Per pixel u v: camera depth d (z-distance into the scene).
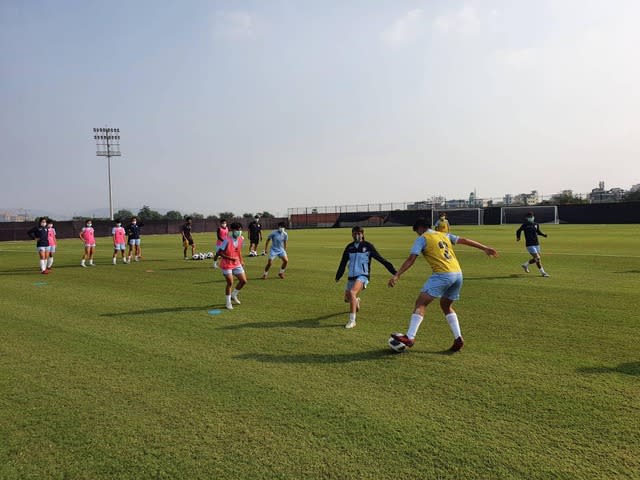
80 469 3.34
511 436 3.68
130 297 10.43
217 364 5.59
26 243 36.75
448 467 3.26
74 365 5.63
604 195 67.25
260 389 4.77
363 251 7.64
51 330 7.38
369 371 5.26
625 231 35.34
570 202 68.62
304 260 18.30
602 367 5.21
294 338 6.72
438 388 4.70
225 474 3.24
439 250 5.91
